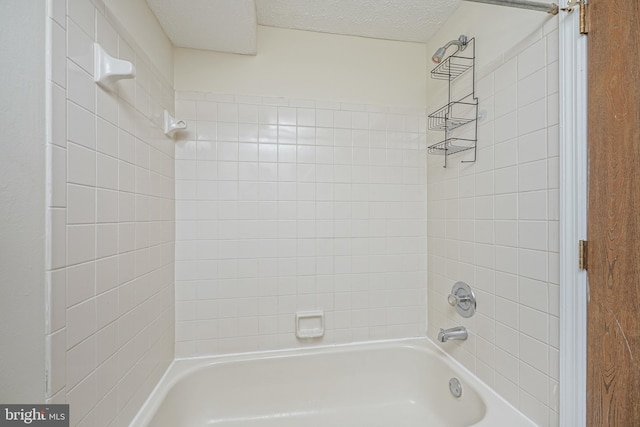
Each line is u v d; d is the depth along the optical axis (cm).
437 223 158
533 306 96
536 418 94
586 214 80
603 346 75
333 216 160
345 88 162
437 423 140
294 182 157
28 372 60
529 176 97
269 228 154
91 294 77
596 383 77
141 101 108
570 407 83
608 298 74
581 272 81
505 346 108
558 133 86
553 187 88
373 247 164
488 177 118
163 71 132
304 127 158
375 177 165
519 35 102
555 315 88
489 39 117
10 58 59
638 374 67
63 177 67
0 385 59
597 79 77
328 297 160
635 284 68
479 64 124
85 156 75
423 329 169
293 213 156
